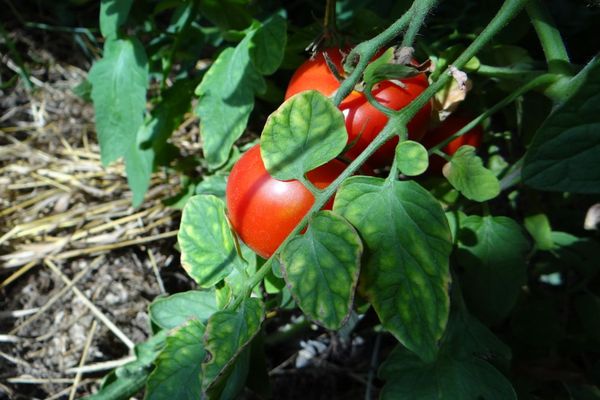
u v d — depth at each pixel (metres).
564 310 0.54
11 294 0.60
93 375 0.57
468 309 0.47
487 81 0.51
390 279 0.34
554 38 0.42
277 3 0.73
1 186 0.68
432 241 0.34
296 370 0.59
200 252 0.38
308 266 0.34
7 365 0.56
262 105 0.68
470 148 0.41
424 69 0.39
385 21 0.50
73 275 0.61
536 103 0.52
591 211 0.52
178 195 0.63
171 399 0.35
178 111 0.60
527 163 0.36
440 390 0.42
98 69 0.55
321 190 0.36
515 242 0.46
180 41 0.58
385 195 0.35
